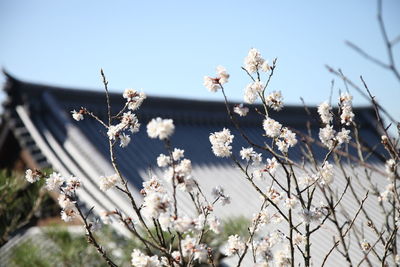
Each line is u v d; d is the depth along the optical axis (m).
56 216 8.06
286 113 13.95
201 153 10.84
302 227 6.86
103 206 6.80
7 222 6.45
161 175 8.80
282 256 3.25
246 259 6.10
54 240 5.71
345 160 11.38
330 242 6.90
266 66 3.25
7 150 9.88
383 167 11.69
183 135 11.53
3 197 6.02
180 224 2.48
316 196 7.28
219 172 9.91
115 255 5.59
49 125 9.49
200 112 12.65
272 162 3.33
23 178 6.31
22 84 9.74
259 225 3.38
